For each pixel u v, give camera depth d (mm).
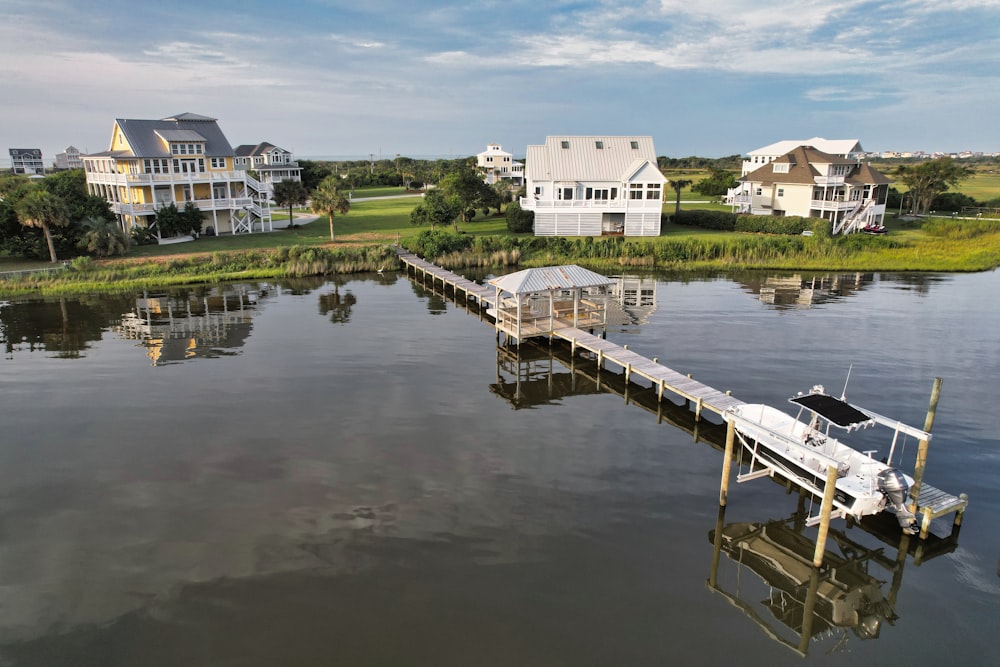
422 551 15852
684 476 19859
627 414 24609
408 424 23250
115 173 60531
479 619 13562
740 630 13461
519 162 140625
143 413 24172
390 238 62000
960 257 53312
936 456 20500
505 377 28469
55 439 22016
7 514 17484
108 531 16703
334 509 17656
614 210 63469
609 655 12641
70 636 13094
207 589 14477
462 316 39438
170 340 33844
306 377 28156
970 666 12570
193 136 61781
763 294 43750
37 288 44906
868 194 70188
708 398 23172
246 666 12281
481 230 67812
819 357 29766
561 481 19328
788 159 72438
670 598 14398
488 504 17984
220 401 25344
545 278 31859
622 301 41781
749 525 17375
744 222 66688
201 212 61562
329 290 46781
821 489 18969
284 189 68375
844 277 49625
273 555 15680
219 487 18828
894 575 15484
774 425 20172
